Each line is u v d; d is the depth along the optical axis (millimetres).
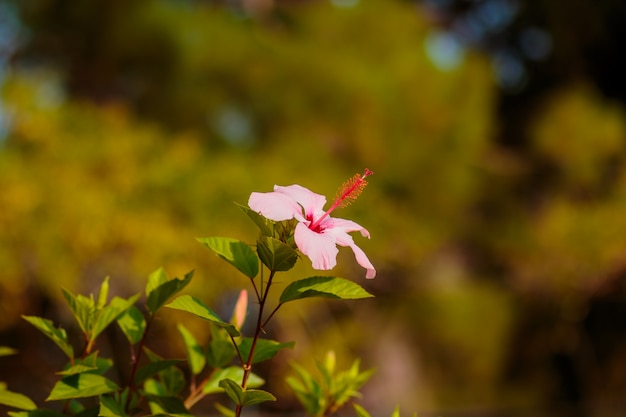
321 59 7730
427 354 8602
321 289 1378
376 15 8414
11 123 6574
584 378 9859
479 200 9633
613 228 8922
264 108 7742
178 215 6586
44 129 6469
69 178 6219
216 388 1794
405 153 8078
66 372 1466
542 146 9922
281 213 1357
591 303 9625
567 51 12188
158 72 7762
